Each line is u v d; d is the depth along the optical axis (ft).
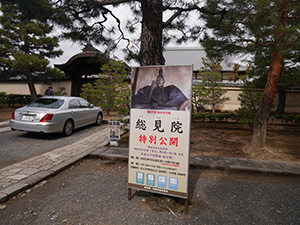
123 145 19.19
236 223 8.09
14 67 44.68
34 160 14.53
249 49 16.93
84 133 25.21
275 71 17.21
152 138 9.09
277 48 14.69
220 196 10.30
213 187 11.32
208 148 19.47
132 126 9.46
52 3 14.82
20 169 12.74
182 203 9.53
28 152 17.01
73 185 11.27
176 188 8.73
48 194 10.20
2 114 41.11
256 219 8.38
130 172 9.57
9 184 10.58
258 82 28.53
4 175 11.76
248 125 29.04
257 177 12.89
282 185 11.73
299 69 26.13
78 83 53.16
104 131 26.20
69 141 21.03
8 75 51.01
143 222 8.04
